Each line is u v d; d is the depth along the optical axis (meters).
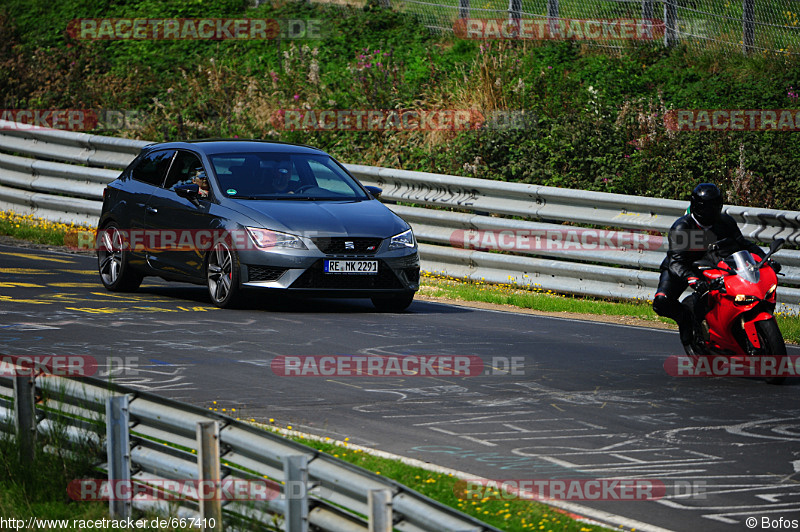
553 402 29.42
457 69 81.31
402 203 62.09
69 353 33.38
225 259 43.22
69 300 44.28
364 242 43.28
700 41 81.31
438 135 73.56
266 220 42.59
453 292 51.97
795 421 27.92
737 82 74.44
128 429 19.69
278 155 47.25
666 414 28.38
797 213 47.94
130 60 93.94
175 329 38.28
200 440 17.78
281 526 16.94
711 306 33.16
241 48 93.50
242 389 29.55
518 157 68.75
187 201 45.22
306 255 42.19
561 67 78.75
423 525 14.93
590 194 53.56
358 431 25.61
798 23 83.06
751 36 79.56
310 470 16.78
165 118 82.50
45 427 21.62
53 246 62.50
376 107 77.38
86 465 20.70
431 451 24.14
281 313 43.03
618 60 78.56
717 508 20.64
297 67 86.81
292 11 96.94
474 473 22.56
